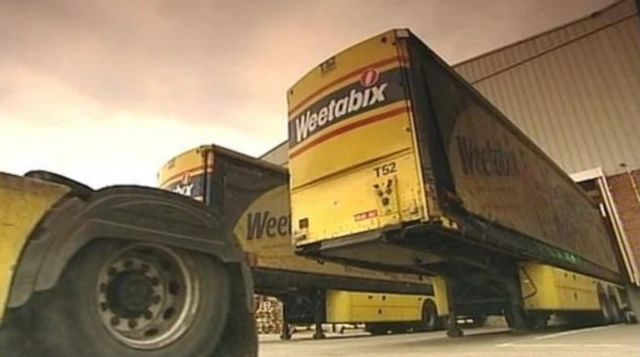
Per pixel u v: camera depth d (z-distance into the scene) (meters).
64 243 2.00
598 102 18.67
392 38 5.55
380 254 6.17
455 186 5.38
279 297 9.79
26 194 2.04
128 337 2.11
